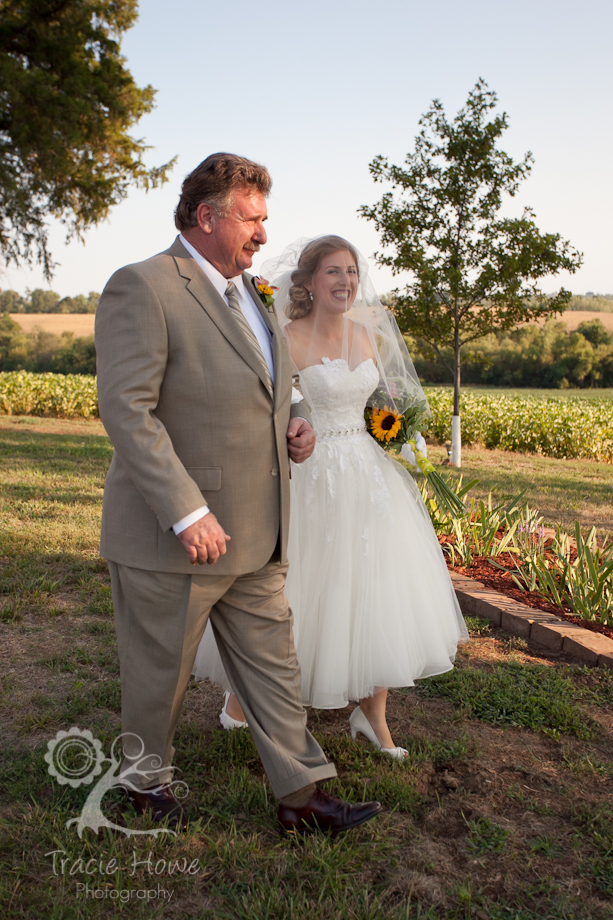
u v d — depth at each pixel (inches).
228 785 89.6
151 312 71.2
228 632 81.9
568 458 601.3
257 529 78.9
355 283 101.9
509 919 69.7
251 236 78.1
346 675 95.3
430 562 107.0
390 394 110.4
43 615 145.3
